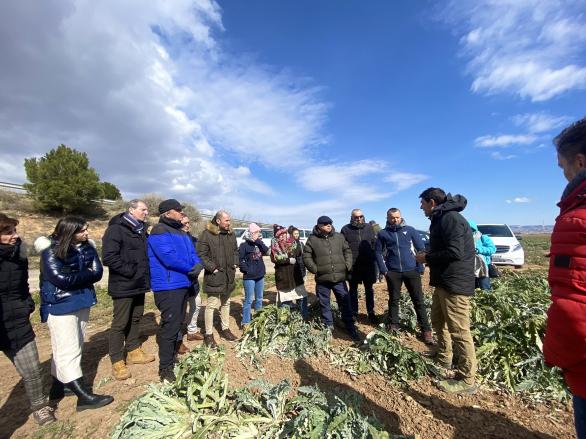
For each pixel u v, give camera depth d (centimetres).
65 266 315
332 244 513
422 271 503
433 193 367
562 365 144
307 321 579
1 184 2683
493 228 1269
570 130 151
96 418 310
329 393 334
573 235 138
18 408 339
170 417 281
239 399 301
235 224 2575
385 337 417
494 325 433
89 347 504
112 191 3747
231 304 773
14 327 295
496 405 317
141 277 409
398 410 309
